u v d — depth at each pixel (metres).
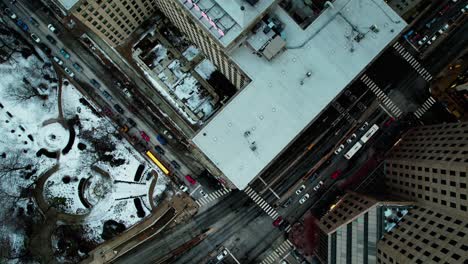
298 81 93.69
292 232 116.81
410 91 118.38
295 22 92.94
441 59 118.06
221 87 117.50
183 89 117.56
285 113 94.31
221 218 117.88
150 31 117.88
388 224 96.88
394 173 110.44
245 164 94.31
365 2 93.69
